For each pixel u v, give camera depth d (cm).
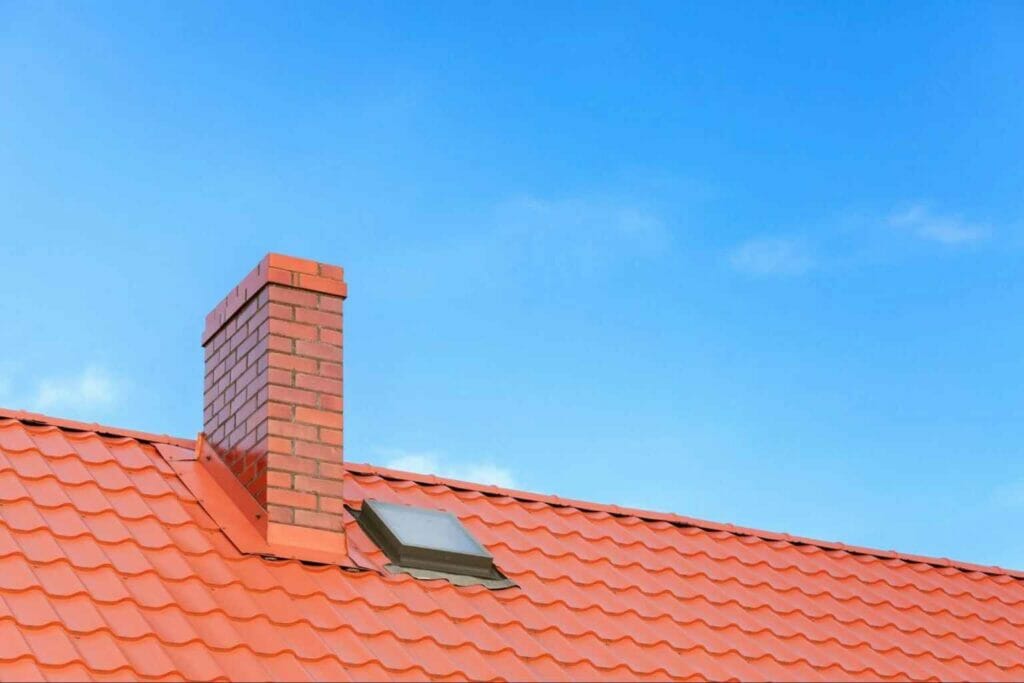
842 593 1150
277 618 861
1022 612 1216
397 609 909
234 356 1052
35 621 770
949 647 1102
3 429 983
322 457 988
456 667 860
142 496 957
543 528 1108
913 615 1147
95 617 791
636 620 993
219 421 1051
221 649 809
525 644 914
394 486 1127
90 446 1004
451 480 1155
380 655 853
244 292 1051
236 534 943
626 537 1136
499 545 1056
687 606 1039
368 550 992
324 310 1036
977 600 1220
